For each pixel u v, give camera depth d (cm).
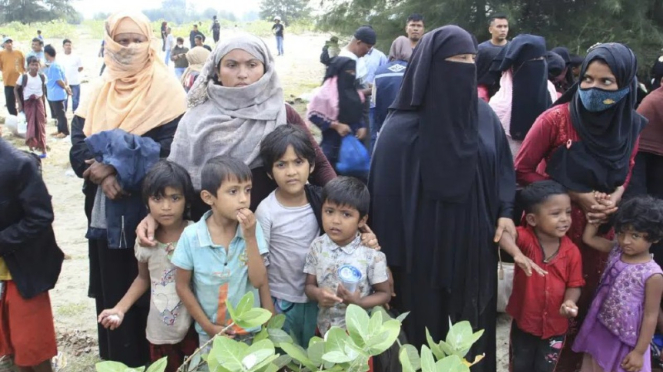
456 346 184
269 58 271
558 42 1072
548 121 272
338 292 241
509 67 430
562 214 263
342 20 1277
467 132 247
